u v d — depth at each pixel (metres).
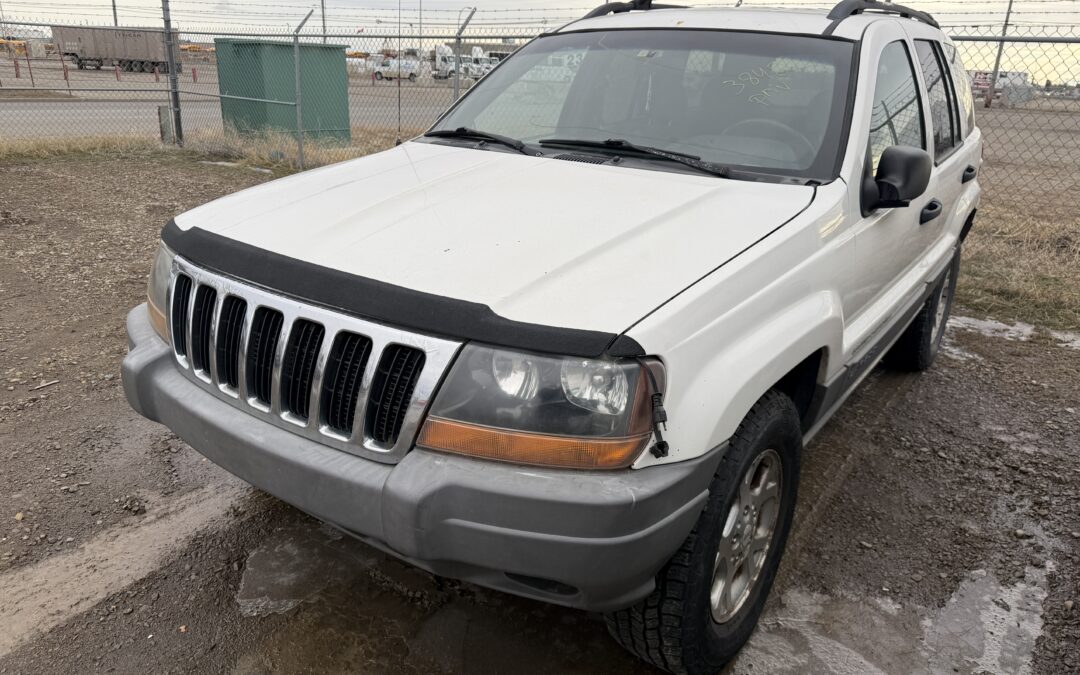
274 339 2.14
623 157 3.00
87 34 27.05
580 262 2.07
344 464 1.96
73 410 3.89
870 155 2.95
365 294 1.97
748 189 2.68
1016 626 2.69
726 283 2.09
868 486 3.55
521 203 2.47
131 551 2.90
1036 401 4.48
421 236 2.24
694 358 1.94
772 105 3.02
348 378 1.99
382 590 2.75
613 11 4.05
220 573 2.80
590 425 1.79
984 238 7.82
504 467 1.83
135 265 6.33
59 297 5.49
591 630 2.60
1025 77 12.34
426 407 1.86
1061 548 3.13
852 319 2.95
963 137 4.51
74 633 2.50
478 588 2.78
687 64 3.27
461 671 2.40
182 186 9.91
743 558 2.42
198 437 2.28
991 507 3.40
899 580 2.91
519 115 3.51
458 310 1.86
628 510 1.76
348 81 13.01
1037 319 5.86
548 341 1.79
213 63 17.30
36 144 12.01
